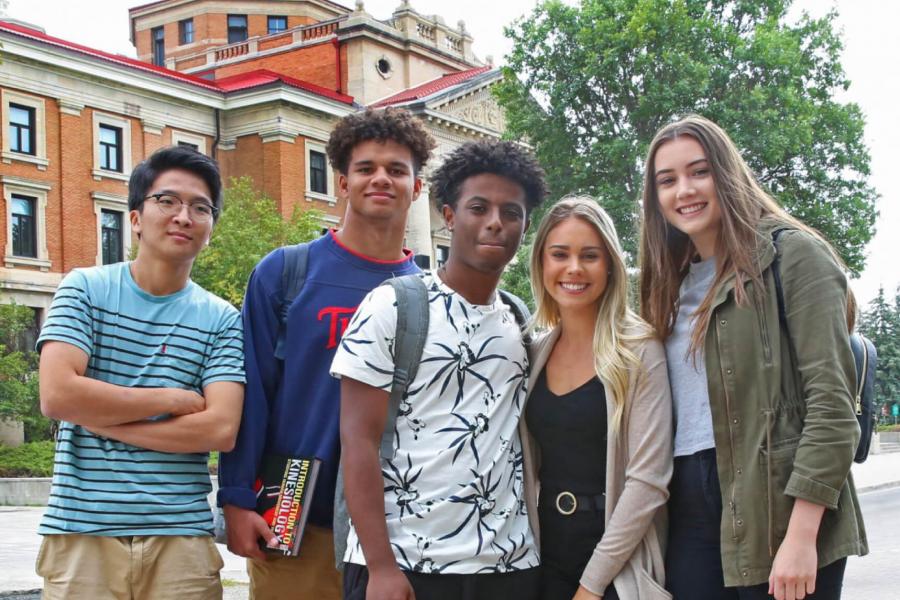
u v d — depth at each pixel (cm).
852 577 933
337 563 302
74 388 318
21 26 3078
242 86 3331
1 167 2645
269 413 363
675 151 317
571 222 323
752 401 293
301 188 3288
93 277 343
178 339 346
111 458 327
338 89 3903
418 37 4147
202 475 345
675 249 334
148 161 351
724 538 293
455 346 298
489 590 291
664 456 307
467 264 306
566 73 3059
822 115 3117
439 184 320
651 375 312
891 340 6150
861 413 315
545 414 321
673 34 2916
